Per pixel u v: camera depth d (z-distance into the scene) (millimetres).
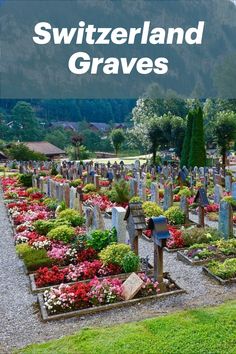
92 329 6223
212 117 55188
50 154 65938
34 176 26250
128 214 9445
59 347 5652
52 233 11109
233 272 8445
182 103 60281
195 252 9969
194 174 26688
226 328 5906
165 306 7191
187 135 34938
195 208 16000
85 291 7477
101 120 133125
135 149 77250
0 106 118750
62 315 6879
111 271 8750
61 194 16969
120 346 5516
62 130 100125
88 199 18547
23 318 7004
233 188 16688
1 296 8062
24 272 9531
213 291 7863
